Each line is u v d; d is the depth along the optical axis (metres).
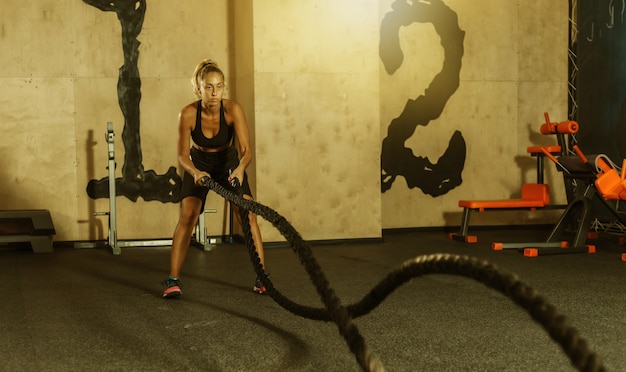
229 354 2.80
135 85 6.69
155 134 6.75
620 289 4.10
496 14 7.39
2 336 3.13
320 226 6.47
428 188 7.32
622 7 7.14
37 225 6.16
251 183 6.51
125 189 6.70
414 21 7.19
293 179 6.40
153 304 3.83
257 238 4.11
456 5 7.29
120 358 2.76
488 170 7.46
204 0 6.82
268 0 6.27
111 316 3.53
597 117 7.38
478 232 7.30
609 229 7.26
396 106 7.20
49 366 2.66
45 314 3.59
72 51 6.56
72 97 6.57
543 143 7.57
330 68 6.43
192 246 6.47
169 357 2.76
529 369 2.55
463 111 7.37
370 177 6.55
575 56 7.56
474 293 3.96
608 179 5.40
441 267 1.17
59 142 6.56
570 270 4.82
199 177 3.54
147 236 6.77
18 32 6.44
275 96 6.33
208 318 3.46
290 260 5.51
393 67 7.17
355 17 6.46
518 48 7.47
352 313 1.57
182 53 6.78
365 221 6.55
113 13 6.62
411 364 2.63
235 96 6.92
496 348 2.84
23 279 4.72
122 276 4.84
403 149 7.25
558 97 7.60
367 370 1.30
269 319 3.42
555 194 7.61
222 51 6.88
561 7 7.56
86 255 5.97
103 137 6.64
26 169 6.50
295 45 6.35
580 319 3.34
